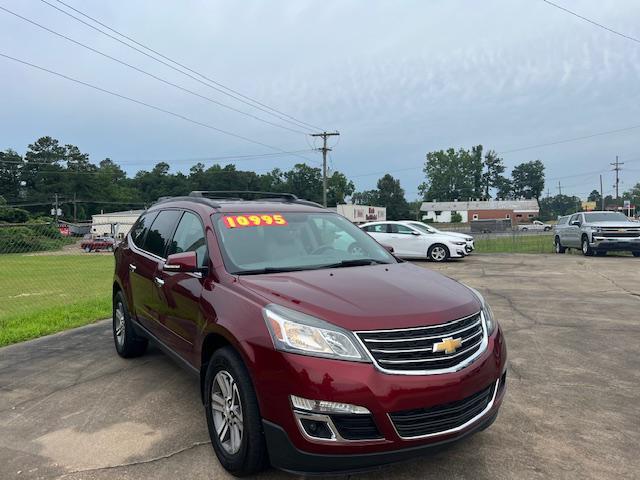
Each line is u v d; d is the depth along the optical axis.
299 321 3.06
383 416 2.86
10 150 117.62
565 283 11.92
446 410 3.02
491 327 3.53
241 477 3.31
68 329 7.65
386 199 121.06
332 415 2.86
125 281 5.75
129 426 4.11
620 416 4.23
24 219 82.62
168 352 4.59
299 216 4.75
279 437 2.98
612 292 10.48
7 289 14.05
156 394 4.79
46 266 22.31
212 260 4.01
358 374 2.88
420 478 3.28
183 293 4.18
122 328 5.98
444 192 135.12
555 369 5.44
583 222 20.27
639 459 3.52
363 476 3.31
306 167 116.81
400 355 2.97
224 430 3.45
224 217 4.43
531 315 8.20
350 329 2.97
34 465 3.52
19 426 4.16
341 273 3.85
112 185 122.62
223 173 114.62
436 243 18.30
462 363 3.12
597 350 6.16
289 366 2.95
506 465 3.44
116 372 5.46
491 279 12.87
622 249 18.78
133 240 5.90
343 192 118.50
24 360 6.00
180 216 4.99
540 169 145.50
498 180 142.62
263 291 3.45
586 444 3.73
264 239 4.31
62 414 4.38
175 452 3.67
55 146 119.50
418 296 3.34
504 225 60.09
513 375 5.25
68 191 115.50
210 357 3.78
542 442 3.77
